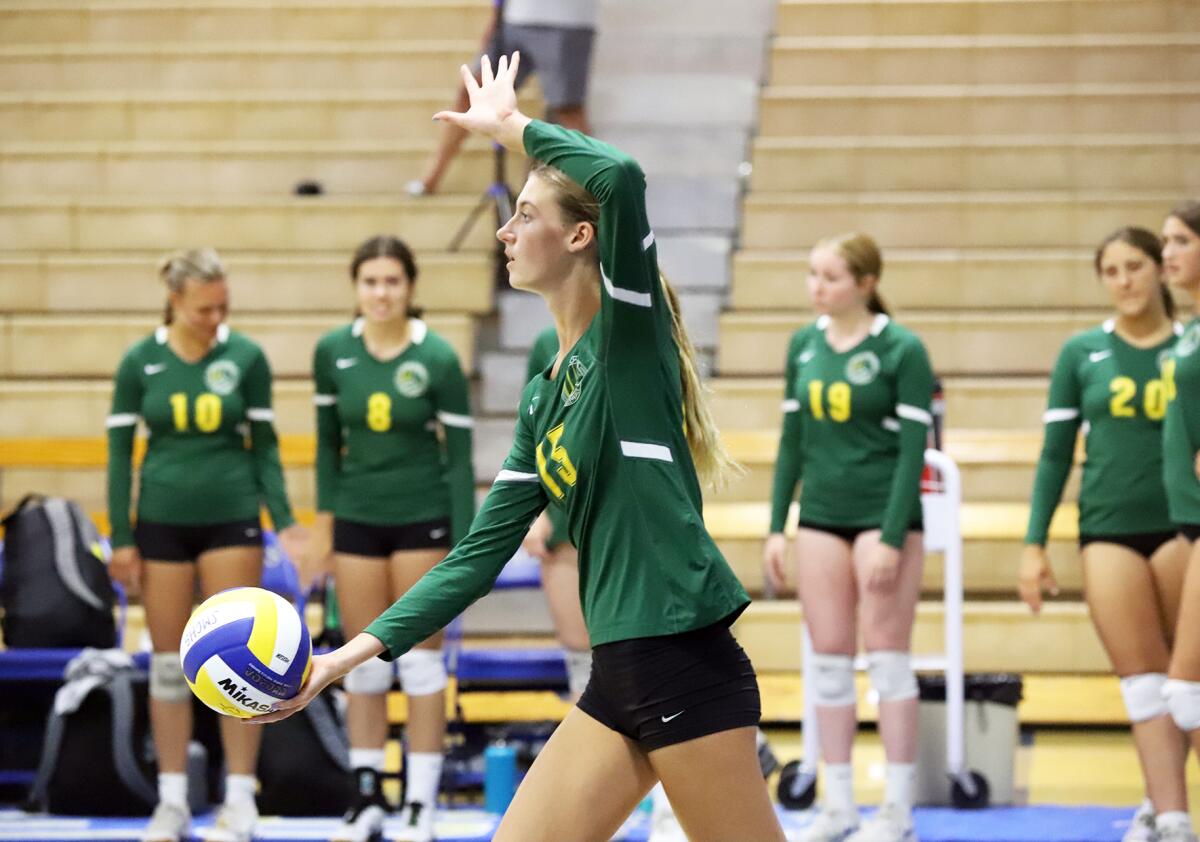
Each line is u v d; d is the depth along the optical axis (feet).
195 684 27.17
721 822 26.53
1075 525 75.66
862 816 57.57
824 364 52.85
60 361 84.17
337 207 88.28
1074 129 94.02
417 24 101.86
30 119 97.09
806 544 53.36
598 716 27.25
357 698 53.78
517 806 27.50
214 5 102.27
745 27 100.01
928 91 95.86
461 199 88.28
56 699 59.06
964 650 72.18
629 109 95.35
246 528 54.49
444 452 62.54
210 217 88.99
